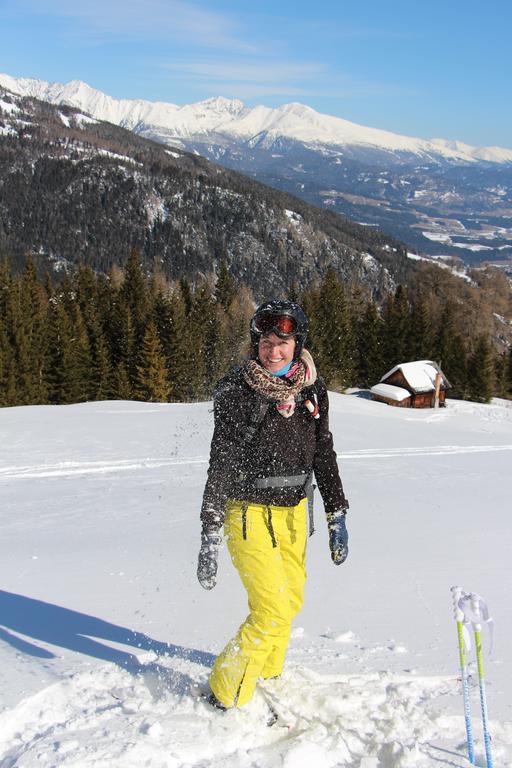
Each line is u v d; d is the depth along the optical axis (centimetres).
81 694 258
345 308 5703
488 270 8762
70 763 204
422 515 823
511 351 5862
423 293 8094
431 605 398
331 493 284
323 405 272
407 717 249
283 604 260
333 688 273
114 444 1546
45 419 1948
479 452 1873
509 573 495
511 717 250
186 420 1991
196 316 5425
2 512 858
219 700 250
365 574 481
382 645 323
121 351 4772
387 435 2134
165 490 1030
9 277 4781
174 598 402
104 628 339
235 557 265
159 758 213
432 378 4688
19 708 237
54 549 599
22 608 374
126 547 605
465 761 220
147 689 265
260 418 258
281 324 255
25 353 4312
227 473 260
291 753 220
